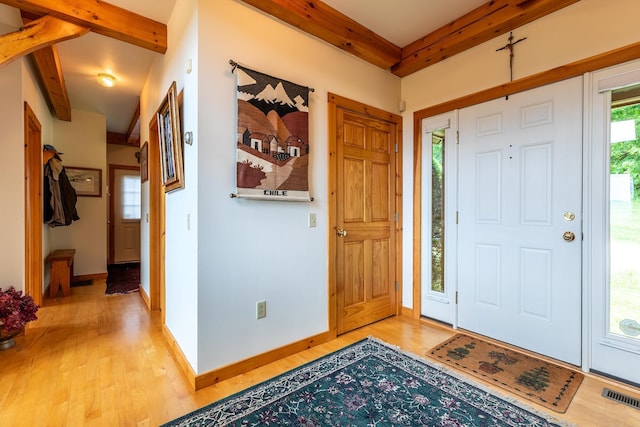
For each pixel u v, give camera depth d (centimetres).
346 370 210
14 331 245
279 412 166
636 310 193
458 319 282
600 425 157
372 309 300
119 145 646
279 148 224
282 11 218
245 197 207
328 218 261
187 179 210
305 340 244
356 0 234
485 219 262
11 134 271
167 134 250
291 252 237
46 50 266
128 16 239
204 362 192
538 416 163
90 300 379
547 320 228
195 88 193
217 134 199
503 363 220
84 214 473
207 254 194
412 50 295
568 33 216
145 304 362
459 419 161
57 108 402
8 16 249
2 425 155
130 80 362
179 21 225
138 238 670
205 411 166
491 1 238
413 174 317
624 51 193
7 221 268
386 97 311
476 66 266
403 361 222
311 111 249
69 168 461
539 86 231
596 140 206
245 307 211
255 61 215
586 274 210
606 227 202
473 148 270
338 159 270
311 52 248
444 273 294
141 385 191
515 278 244
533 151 235
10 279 269
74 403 173
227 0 203
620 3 195
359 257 289
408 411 167
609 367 200
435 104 297
